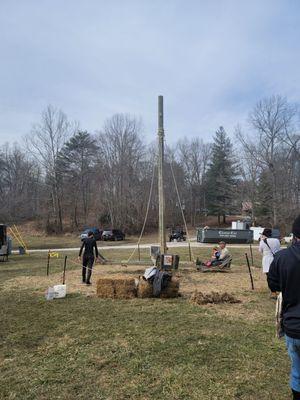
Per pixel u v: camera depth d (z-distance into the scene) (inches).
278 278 138.9
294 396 137.6
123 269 638.5
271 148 2233.0
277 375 197.0
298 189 2193.7
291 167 2201.0
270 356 223.8
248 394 176.4
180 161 3565.5
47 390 184.1
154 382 190.7
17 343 256.1
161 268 554.3
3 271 682.2
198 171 3585.1
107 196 2655.0
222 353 229.3
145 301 382.3
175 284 400.5
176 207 3090.6
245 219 2598.4
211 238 1595.7
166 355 227.1
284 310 138.6
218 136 3410.4
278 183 2201.0
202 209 3654.0
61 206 2864.2
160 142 590.6
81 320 311.7
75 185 2913.4
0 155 2839.6
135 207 2655.0
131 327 288.0
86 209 2869.1
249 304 366.0
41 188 2763.3
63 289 408.2
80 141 2987.2
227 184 2780.5
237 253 1059.9
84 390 183.6
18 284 510.3
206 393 177.9
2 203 1913.1
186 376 196.4
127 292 400.8
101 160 2748.5
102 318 317.1
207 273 586.2
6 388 187.0
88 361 220.1
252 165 2377.0
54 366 214.1
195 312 334.0
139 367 209.6
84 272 504.1
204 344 246.1
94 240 502.9
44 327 294.0
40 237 2401.6
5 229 1006.4
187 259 847.1
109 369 208.4
